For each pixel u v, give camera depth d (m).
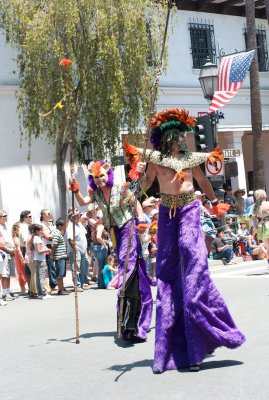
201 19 29.36
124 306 8.49
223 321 6.64
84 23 21.45
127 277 8.51
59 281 16.52
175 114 7.00
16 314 12.98
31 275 16.19
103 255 17.47
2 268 15.70
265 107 31.53
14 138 24.17
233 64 23.41
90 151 23.11
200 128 18.45
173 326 6.66
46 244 16.58
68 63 8.48
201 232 6.82
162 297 6.73
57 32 21.12
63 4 20.81
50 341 9.03
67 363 7.43
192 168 7.04
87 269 17.59
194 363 6.39
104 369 6.95
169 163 6.88
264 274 16.97
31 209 24.36
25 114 23.03
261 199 16.02
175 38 28.59
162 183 6.95
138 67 22.14
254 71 27.34
